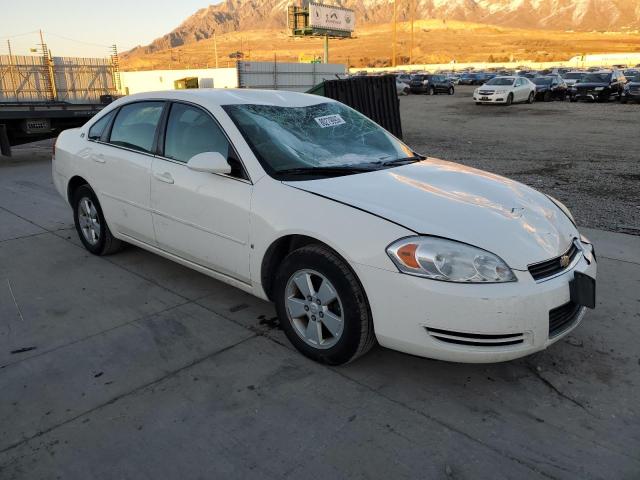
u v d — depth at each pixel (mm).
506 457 2533
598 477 2410
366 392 3031
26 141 12156
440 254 2768
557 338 2971
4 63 16078
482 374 3215
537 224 3148
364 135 4254
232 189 3557
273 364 3309
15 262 5039
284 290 3354
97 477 2420
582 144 13531
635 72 43875
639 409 2889
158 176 4078
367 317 3010
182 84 34719
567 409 2889
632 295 4250
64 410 2877
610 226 6203
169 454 2559
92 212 5059
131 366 3291
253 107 3971
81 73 17703
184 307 4086
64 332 3711
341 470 2451
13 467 2475
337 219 3037
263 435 2684
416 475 2422
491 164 10656
